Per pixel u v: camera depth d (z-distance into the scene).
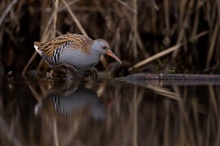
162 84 11.04
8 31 13.73
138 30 13.89
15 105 8.95
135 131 7.10
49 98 9.54
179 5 13.39
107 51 11.63
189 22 13.59
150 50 14.19
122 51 13.64
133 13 13.11
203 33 13.43
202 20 13.80
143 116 7.98
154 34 13.93
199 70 13.44
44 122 7.68
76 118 7.95
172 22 13.91
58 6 12.48
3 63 13.69
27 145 6.48
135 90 10.27
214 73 12.96
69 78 11.83
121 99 9.38
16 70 13.62
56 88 10.68
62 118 7.96
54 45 11.57
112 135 6.91
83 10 13.60
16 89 10.57
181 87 10.59
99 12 13.81
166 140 6.66
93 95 9.83
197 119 7.74
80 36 11.73
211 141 6.65
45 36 12.33
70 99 9.46
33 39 14.15
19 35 14.05
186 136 6.84
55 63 11.73
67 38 11.58
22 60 13.96
